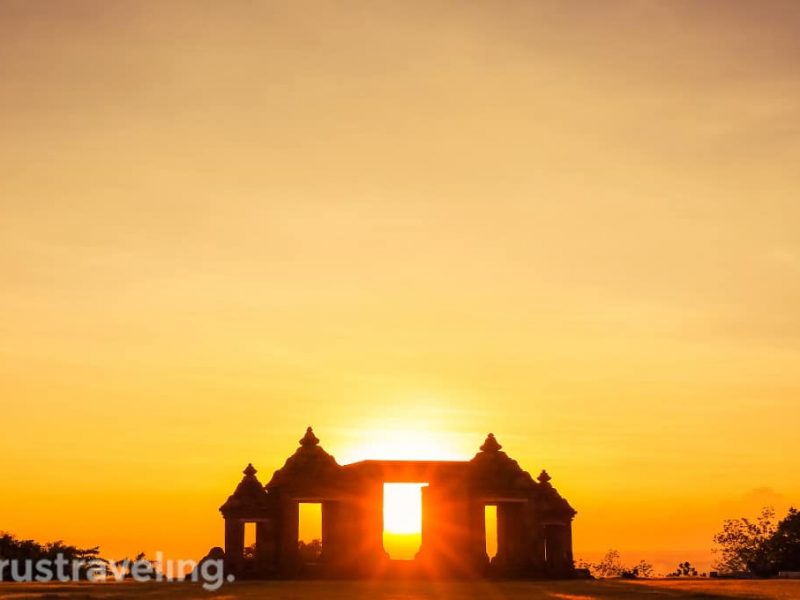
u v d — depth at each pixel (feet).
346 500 217.36
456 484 220.84
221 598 148.05
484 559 219.00
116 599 147.54
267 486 221.25
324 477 217.77
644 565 287.07
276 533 218.79
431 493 221.05
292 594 158.61
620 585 192.13
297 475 217.56
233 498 218.79
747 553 309.01
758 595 159.94
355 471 220.02
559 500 229.66
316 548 273.95
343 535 216.33
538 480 232.73
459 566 217.36
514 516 227.20
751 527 314.35
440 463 222.89
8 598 151.02
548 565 229.04
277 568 214.48
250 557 234.58
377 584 192.44
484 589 174.70
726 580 227.61
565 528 231.09
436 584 192.75
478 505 220.64
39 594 160.76
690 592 167.43
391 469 220.43
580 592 167.22
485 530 221.25
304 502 219.61
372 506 217.36
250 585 188.65
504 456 226.79
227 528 216.95
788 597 155.02
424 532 222.07
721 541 315.37
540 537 225.35
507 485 222.69
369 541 216.54
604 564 285.43
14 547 242.37
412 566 217.15
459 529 219.61
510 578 217.56
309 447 221.66
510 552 226.79
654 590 173.58
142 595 157.28
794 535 292.20
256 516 217.56
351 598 147.84
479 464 223.92
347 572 213.25
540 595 157.99
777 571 281.33
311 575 212.02
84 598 150.00
